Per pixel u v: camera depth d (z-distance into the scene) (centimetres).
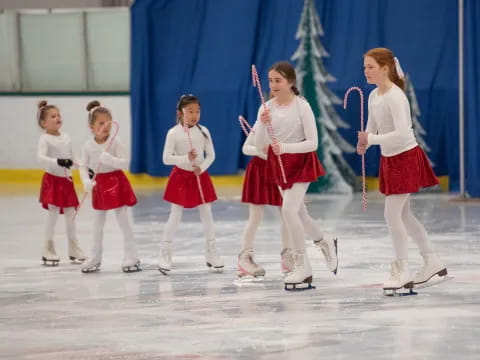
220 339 790
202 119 2550
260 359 720
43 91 2764
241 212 1873
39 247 1436
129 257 1178
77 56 2739
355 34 2441
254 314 891
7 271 1205
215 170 2548
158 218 1784
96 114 1180
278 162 994
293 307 921
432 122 2397
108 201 1161
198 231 1573
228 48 2541
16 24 2764
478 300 938
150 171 2603
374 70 948
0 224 1745
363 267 1160
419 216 1723
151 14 2591
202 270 1177
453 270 1120
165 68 2597
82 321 879
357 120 2433
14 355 752
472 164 2034
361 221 1669
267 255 1279
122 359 732
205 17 2561
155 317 890
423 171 958
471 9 2027
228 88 2527
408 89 2355
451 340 768
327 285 1041
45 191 1252
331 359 714
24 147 2753
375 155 2420
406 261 970
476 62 2028
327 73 2353
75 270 1206
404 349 741
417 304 922
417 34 2406
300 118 1001
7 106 2756
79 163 1198
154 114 2602
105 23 2708
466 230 1496
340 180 2311
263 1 2523
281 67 1002
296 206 1001
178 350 755
